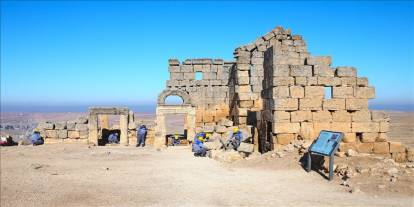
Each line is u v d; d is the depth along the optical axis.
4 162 21.78
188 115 32.59
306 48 30.44
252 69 29.78
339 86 21.22
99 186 15.02
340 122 21.06
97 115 32.81
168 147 30.00
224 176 16.06
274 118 20.69
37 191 14.37
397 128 46.34
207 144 24.34
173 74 35.06
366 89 21.39
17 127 75.88
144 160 22.38
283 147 19.67
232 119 32.34
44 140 33.22
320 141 15.31
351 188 12.83
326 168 15.45
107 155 24.89
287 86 20.78
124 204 12.29
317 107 20.92
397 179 13.12
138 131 32.03
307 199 11.97
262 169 16.89
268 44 30.48
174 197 12.95
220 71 35.22
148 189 14.27
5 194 13.95
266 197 12.42
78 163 21.34
